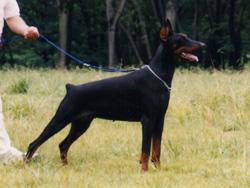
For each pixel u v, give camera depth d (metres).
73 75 26.20
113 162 10.57
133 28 47.81
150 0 44.31
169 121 14.95
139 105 9.80
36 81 23.61
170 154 10.99
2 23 10.52
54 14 49.78
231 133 12.98
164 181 8.98
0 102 10.41
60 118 9.95
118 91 9.80
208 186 8.72
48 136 10.02
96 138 12.59
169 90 9.81
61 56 40.56
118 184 8.87
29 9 49.19
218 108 15.34
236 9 44.47
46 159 10.44
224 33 43.62
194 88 18.27
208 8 43.09
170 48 9.69
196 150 11.26
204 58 44.06
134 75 9.83
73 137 10.37
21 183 8.93
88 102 9.90
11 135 12.97
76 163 10.52
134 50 44.53
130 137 12.64
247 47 47.09
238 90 16.41
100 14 50.03
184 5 47.22
